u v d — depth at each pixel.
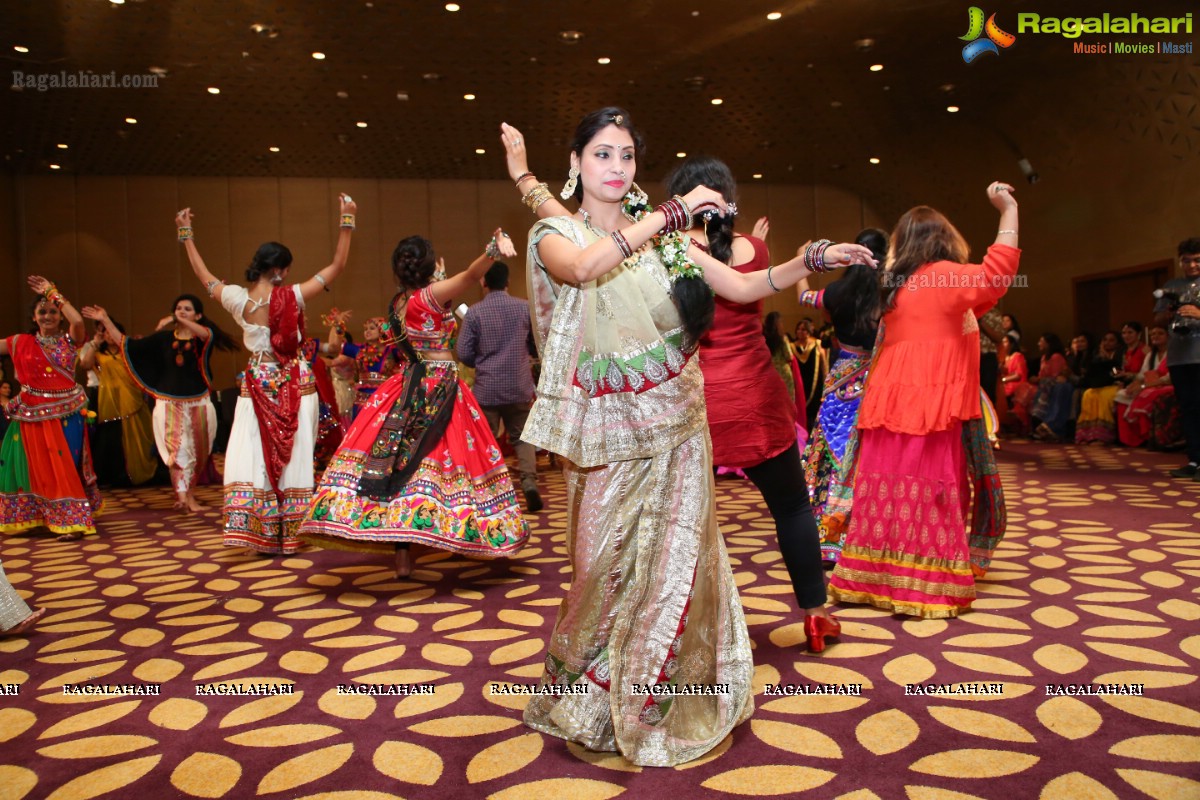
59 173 13.54
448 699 2.04
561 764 1.65
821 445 3.58
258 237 14.15
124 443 7.55
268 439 4.02
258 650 2.51
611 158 1.77
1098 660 2.18
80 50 8.77
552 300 1.77
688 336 1.74
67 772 1.67
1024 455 8.07
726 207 1.73
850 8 8.16
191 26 8.24
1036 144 10.93
